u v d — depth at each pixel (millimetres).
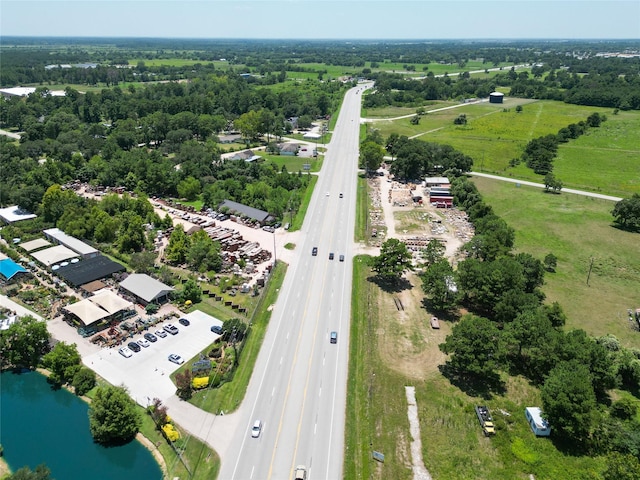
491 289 91625
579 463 61156
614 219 140875
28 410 71688
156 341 85375
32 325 80562
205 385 73750
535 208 149250
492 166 194125
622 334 88000
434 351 83188
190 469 59844
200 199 161000
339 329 89062
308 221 140750
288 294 100875
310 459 61438
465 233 132375
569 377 65125
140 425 66875
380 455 61500
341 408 70000
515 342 78750
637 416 68500
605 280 107938
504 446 63375
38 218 138375
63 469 61281
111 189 165125
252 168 177500
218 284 104812
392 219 143500
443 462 61062
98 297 93625
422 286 96625
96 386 74750
